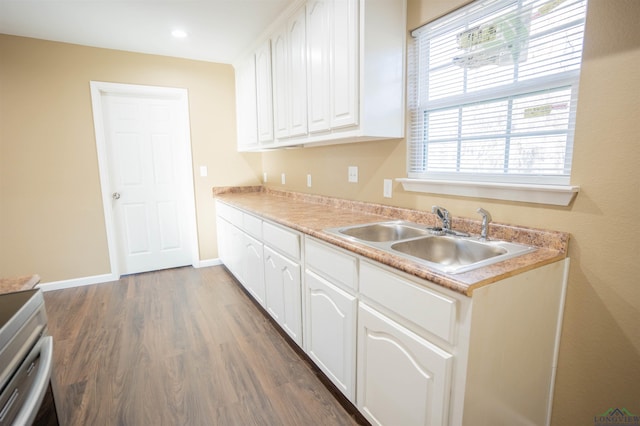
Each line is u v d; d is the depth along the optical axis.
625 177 1.04
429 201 1.73
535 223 1.28
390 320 1.21
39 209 2.92
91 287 3.10
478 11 1.43
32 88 2.79
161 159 3.47
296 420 1.51
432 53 1.68
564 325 1.22
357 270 1.38
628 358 1.08
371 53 1.62
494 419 1.08
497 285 0.98
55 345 2.12
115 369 1.87
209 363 1.93
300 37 2.12
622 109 1.03
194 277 3.37
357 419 1.51
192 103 3.42
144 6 2.22
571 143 1.20
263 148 3.00
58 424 1.14
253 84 2.98
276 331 2.30
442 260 1.51
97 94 3.02
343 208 2.37
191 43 2.91
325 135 1.97
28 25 2.51
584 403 1.20
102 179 3.12
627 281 1.06
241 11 2.30
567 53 1.17
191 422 1.50
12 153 2.78
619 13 1.01
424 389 1.07
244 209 2.62
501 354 1.04
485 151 1.49
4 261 2.85
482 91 1.46
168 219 3.58
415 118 1.80
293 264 1.88
